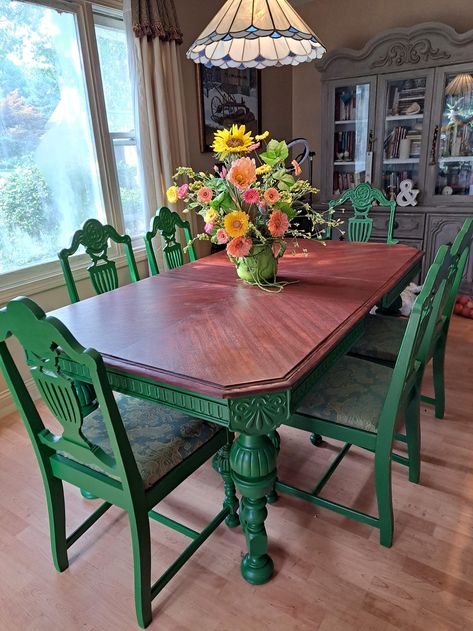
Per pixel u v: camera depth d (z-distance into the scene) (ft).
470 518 5.08
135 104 9.14
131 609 4.27
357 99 11.98
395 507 5.26
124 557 4.84
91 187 9.14
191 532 4.57
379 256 6.97
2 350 3.67
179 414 4.54
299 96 14.26
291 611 4.15
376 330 6.44
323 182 12.95
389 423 4.21
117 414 3.42
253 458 3.89
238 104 12.18
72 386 3.47
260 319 4.64
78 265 8.95
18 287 7.79
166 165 9.61
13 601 4.39
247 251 5.12
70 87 8.41
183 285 6.07
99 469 3.95
